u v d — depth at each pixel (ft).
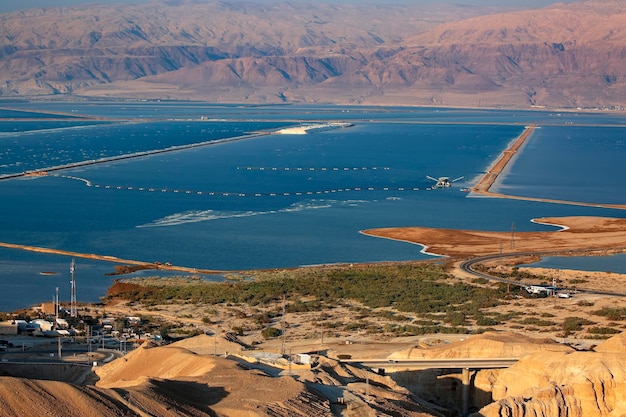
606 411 336.29
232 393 313.32
